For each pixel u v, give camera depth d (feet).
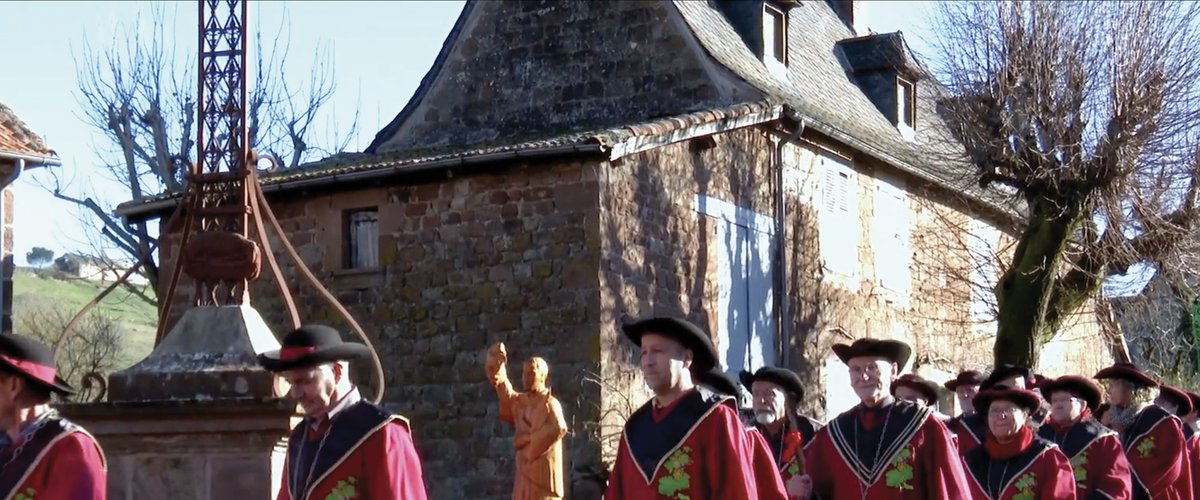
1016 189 76.02
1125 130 65.36
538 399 41.75
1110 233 67.10
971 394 41.73
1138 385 40.19
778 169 65.36
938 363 78.18
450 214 57.62
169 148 88.89
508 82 69.21
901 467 28.91
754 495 24.43
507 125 68.85
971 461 32.99
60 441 20.92
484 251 56.75
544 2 68.95
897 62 80.12
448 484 56.34
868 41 81.46
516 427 42.14
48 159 56.34
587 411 54.13
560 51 68.39
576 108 67.72
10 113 57.57
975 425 37.11
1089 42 66.49
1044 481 31.99
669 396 25.03
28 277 133.90
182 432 29.35
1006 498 32.12
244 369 29.84
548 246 55.62
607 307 54.80
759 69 69.15
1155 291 78.74
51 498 20.62
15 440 20.93
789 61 73.46
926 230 78.23
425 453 56.85
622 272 55.72
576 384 54.49
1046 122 66.49
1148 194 66.59
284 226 60.75
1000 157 67.15
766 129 64.85
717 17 69.82
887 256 74.84
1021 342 66.39
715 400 24.77
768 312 64.44
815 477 30.01
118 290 122.01
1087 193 66.08
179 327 31.17
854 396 70.79
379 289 58.59
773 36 71.92
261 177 60.70
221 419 29.17
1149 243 68.18
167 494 29.30
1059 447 33.71
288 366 23.35
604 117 67.10
